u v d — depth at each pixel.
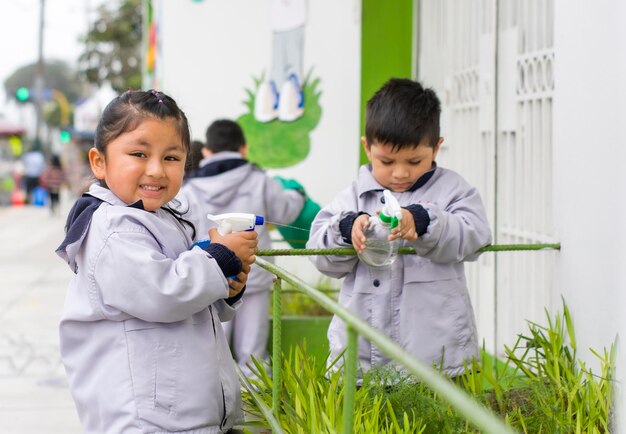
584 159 3.42
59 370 6.37
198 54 7.19
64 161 30.73
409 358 1.76
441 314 3.34
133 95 2.75
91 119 39.41
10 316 8.62
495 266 4.92
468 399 1.59
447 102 5.82
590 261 3.37
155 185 2.69
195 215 5.36
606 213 3.23
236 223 2.74
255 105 7.22
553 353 3.46
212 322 2.76
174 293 2.51
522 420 2.94
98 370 2.62
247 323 5.54
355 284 3.38
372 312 3.35
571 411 3.13
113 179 2.70
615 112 3.17
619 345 3.09
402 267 3.35
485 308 5.12
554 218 3.69
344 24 7.15
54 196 22.62
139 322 2.60
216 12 7.19
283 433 2.66
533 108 4.43
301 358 3.40
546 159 4.27
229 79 7.21
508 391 3.39
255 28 7.21
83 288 2.66
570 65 3.53
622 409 2.98
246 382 3.40
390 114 3.18
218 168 5.48
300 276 6.90
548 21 4.27
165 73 7.18
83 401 2.62
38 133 40.12
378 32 6.87
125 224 2.60
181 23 7.16
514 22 4.73
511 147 4.77
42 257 13.68
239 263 2.66
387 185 3.34
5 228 19.16
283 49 7.19
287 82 7.19
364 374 3.30
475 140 5.30
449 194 3.33
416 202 3.31
